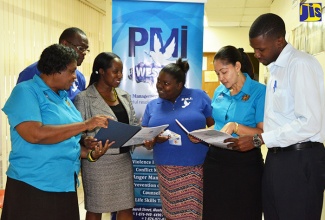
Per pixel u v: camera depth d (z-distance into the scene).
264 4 6.19
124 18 2.65
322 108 1.52
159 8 2.64
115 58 2.09
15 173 1.51
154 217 2.74
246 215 1.84
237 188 1.84
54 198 1.54
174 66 2.17
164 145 2.20
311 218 1.55
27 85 1.50
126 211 2.27
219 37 8.70
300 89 1.47
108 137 1.73
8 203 1.53
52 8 4.38
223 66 1.80
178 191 2.19
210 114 2.25
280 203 1.59
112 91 2.22
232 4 6.18
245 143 1.68
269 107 1.65
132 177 2.26
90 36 5.64
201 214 2.23
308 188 1.53
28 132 1.42
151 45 2.68
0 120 3.37
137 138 1.89
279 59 1.58
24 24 3.76
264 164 1.75
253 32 1.58
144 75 2.70
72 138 1.61
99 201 2.10
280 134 1.52
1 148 3.40
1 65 3.35
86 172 2.12
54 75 1.52
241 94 1.86
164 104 2.25
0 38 3.33
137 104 2.72
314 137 1.53
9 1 3.48
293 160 1.54
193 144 2.16
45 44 4.22
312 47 3.28
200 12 2.66
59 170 1.55
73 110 1.71
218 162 1.88
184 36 2.68
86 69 5.47
